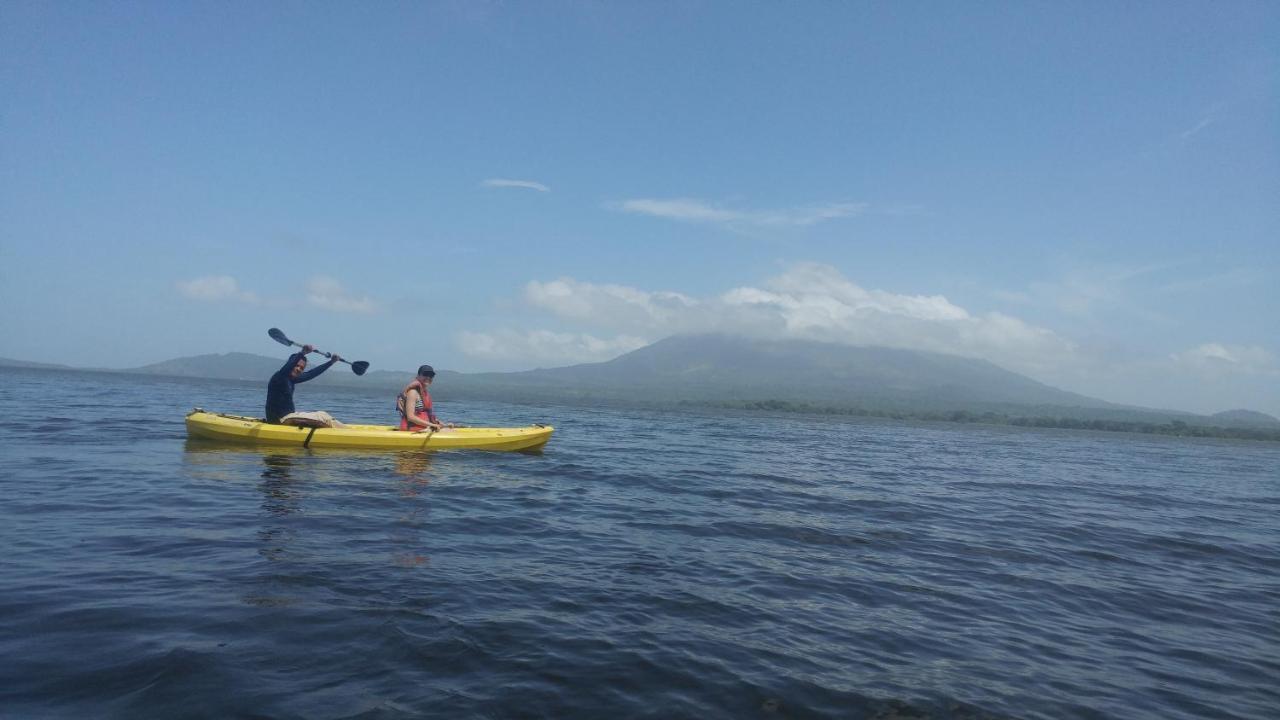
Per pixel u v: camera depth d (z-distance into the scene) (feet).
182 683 12.10
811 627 17.39
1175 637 18.69
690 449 71.51
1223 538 34.73
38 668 12.42
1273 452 198.18
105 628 14.34
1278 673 16.40
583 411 179.83
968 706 13.48
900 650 16.26
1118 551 29.68
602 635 15.71
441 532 24.85
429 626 15.42
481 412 139.23
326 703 11.76
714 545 25.94
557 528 27.07
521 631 15.55
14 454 38.96
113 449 42.57
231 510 26.30
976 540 29.94
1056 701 14.05
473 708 11.92
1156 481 67.62
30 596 15.98
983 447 117.39
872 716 12.80
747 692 13.38
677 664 14.40
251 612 15.65
